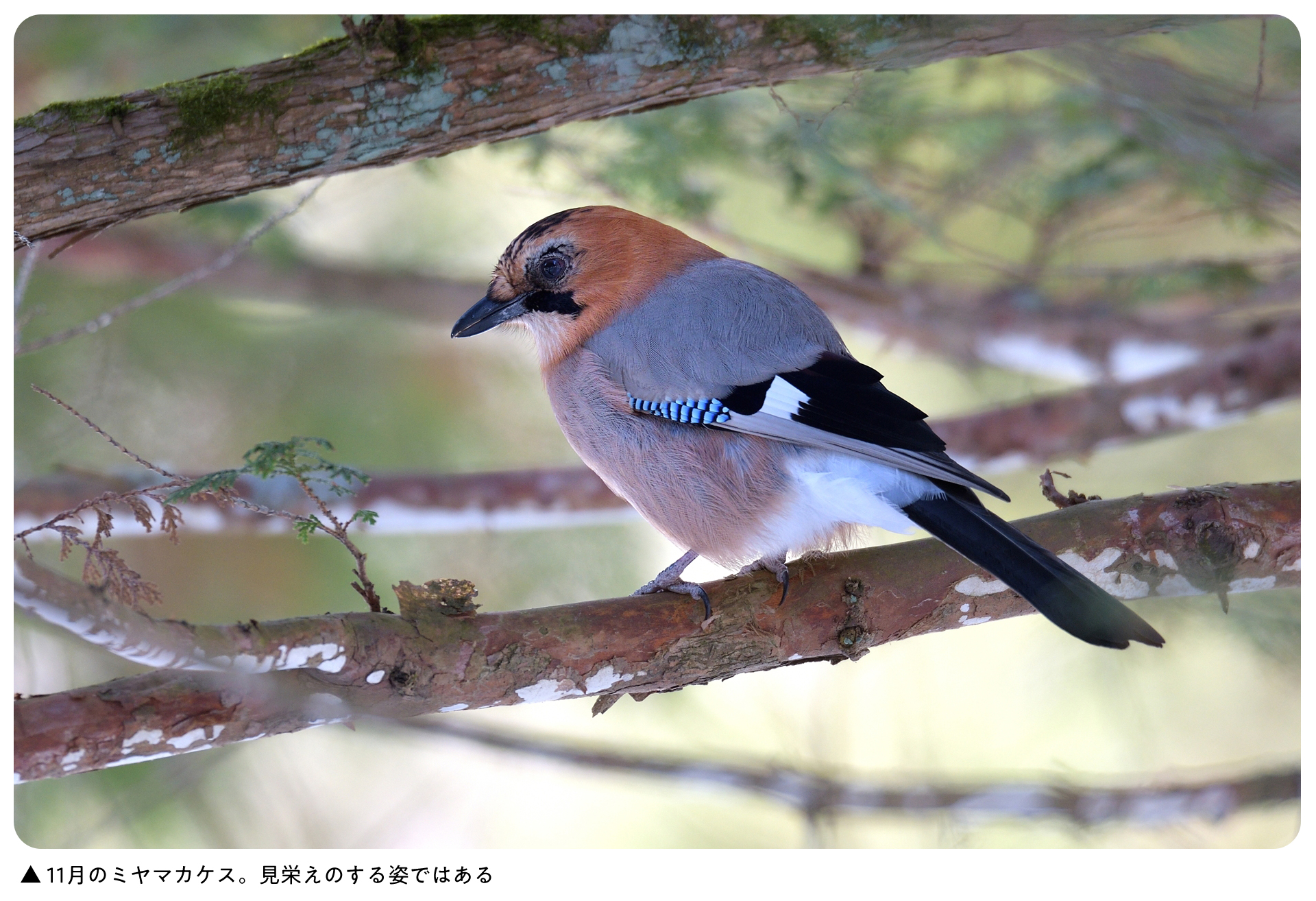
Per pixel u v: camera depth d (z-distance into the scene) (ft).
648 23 23.08
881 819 28.63
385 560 36.94
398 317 40.45
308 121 22.39
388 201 42.75
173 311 37.86
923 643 35.81
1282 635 30.09
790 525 24.17
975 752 34.45
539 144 31.76
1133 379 36.35
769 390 24.22
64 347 36.29
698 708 35.53
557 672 20.68
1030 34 24.31
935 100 31.94
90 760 17.92
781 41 23.53
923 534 25.52
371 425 39.24
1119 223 36.19
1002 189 34.55
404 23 22.35
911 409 23.12
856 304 38.75
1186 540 22.54
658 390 25.14
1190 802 26.86
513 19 22.90
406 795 35.29
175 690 18.38
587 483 34.27
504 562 37.55
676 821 35.50
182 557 35.55
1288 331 33.37
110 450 36.06
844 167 30.48
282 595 36.01
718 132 31.45
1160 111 27.17
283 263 38.96
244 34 33.58
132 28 33.45
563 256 26.91
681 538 25.82
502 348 41.32
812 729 33.37
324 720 19.40
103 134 21.89
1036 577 20.61
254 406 38.45
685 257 27.37
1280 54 27.14
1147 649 33.96
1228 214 29.99
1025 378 43.47
